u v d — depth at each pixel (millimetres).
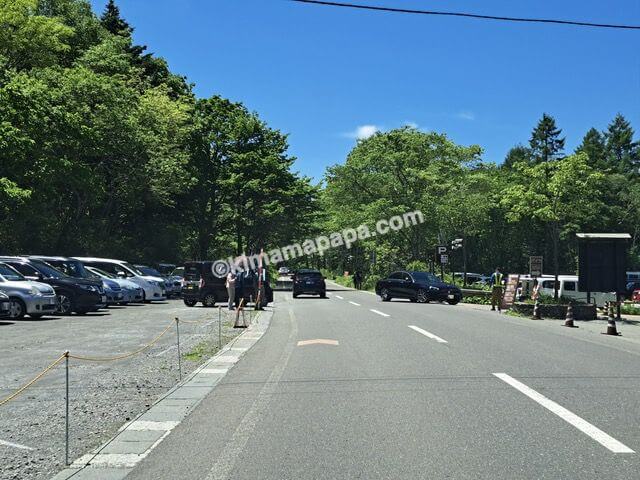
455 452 5531
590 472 4984
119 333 15180
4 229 29188
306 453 5539
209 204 51156
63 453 5695
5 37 30891
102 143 31906
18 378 9273
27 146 24969
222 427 6477
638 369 10039
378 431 6242
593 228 65875
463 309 25031
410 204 46000
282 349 12578
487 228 63094
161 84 45781
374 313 22000
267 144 51594
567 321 18438
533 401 7562
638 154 101188
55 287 20234
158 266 40500
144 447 5801
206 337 14758
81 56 39688
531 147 98062
